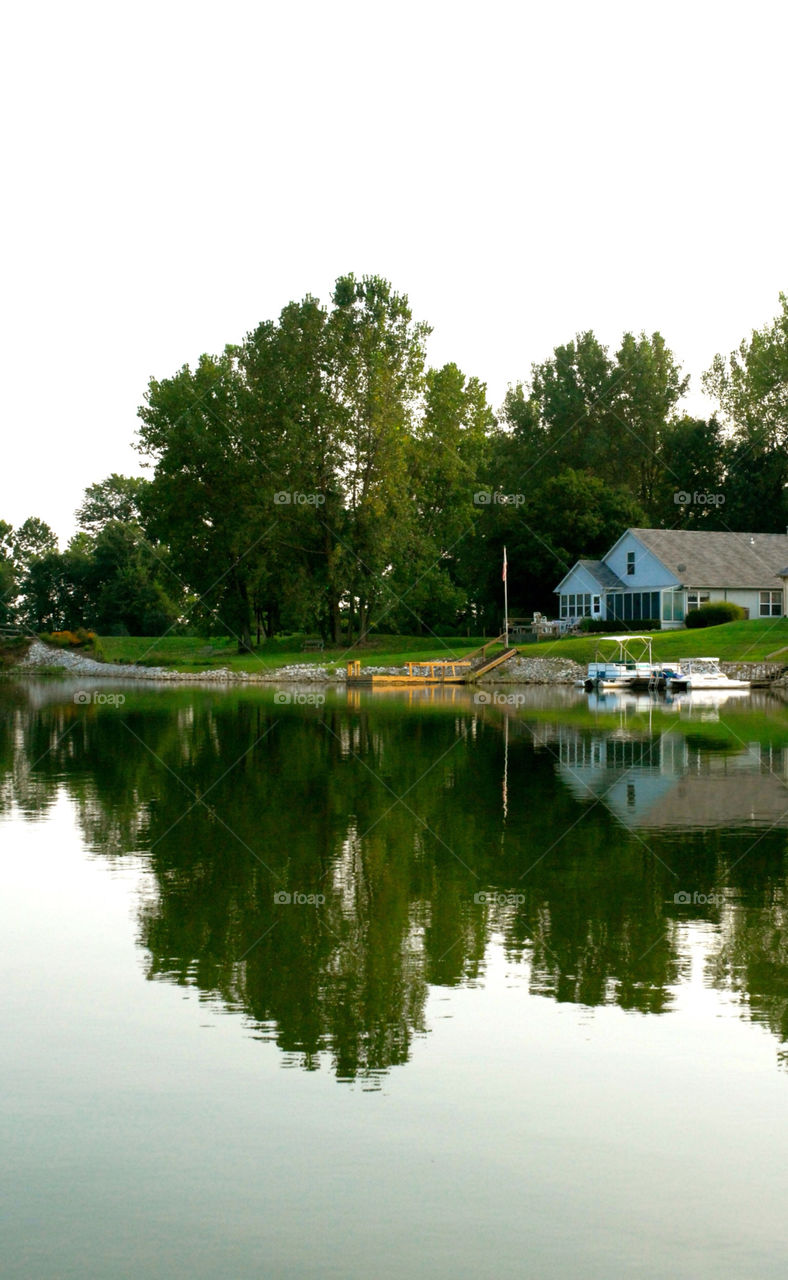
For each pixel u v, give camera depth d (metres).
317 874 18.11
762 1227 8.48
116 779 28.56
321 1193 8.87
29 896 16.80
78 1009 12.35
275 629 107.12
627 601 92.81
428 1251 8.19
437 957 14.00
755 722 44.78
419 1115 10.05
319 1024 11.95
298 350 85.50
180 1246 8.23
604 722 45.00
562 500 101.56
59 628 132.12
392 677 75.06
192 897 16.70
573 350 126.56
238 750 35.03
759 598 91.81
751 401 111.88
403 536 90.44
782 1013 12.23
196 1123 9.91
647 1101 10.30
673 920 15.57
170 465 90.25
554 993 12.79
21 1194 8.88
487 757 33.03
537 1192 8.92
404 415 90.25
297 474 84.50
